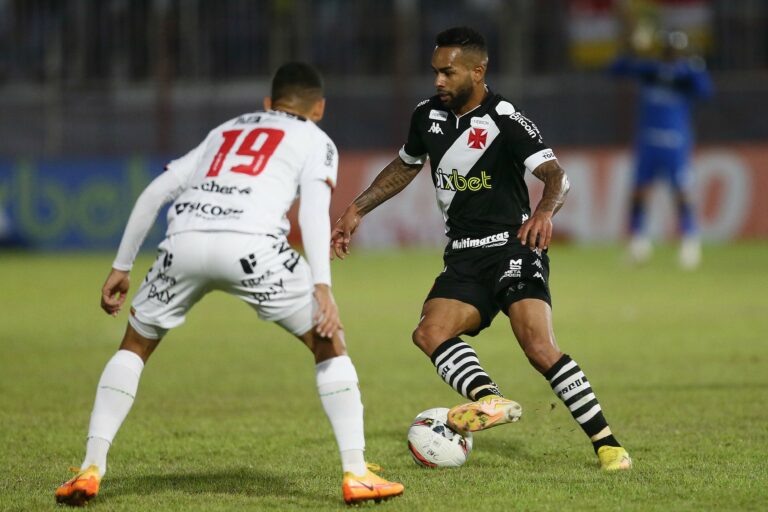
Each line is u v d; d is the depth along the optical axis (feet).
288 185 51.57
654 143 198.08
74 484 50.08
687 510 50.08
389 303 156.25
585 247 242.37
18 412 80.84
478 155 61.82
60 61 274.36
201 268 50.31
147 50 271.69
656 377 93.71
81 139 264.72
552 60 263.70
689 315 137.69
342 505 51.78
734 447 65.16
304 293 50.98
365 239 251.60
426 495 53.42
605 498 52.44
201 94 269.64
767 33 258.57
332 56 271.69
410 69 268.82
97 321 140.97
